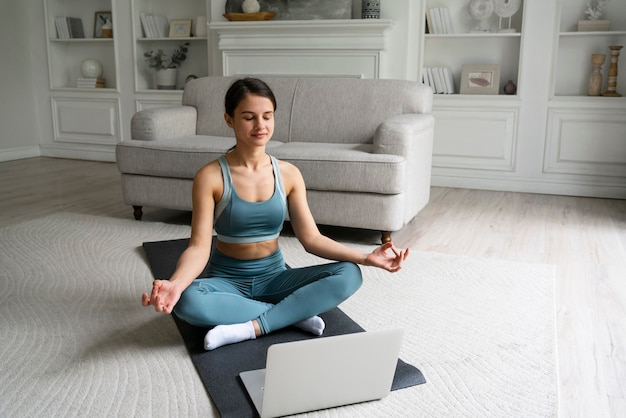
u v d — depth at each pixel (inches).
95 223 137.3
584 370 72.4
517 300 92.3
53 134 240.7
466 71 187.0
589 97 172.7
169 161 132.0
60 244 120.2
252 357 71.6
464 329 81.8
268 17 195.0
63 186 182.1
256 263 80.0
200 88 158.2
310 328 77.0
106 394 64.6
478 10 182.9
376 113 141.9
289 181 80.0
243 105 73.8
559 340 80.4
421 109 141.3
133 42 219.5
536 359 73.5
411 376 68.0
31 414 60.6
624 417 62.7
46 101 239.5
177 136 147.4
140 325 82.2
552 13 172.2
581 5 177.2
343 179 118.2
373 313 86.7
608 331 83.3
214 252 82.0
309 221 81.0
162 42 225.9
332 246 78.1
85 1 235.5
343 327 80.0
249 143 74.9
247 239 78.6
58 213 146.2
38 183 186.4
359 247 121.9
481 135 185.3
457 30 190.4
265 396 58.5
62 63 241.3
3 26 225.8
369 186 117.0
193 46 223.8
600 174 175.5
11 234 127.0
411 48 187.0
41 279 100.2
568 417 62.7
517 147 182.4
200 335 77.4
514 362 72.7
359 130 142.2
